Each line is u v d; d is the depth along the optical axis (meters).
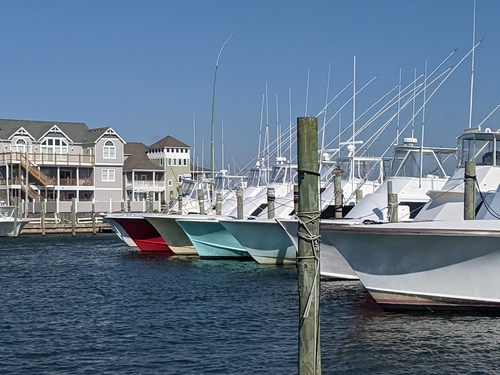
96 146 77.81
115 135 79.12
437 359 15.60
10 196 70.06
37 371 15.59
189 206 48.66
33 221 64.25
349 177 35.81
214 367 15.52
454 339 17.06
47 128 78.06
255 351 16.75
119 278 30.41
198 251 35.75
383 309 20.03
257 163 46.00
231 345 17.41
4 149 74.00
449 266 18.64
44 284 29.03
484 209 23.41
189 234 35.41
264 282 27.61
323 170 39.94
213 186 49.50
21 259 40.00
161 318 20.98
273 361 15.84
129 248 45.59
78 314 21.97
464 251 18.34
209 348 17.17
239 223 31.47
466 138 26.31
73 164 75.88
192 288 26.64
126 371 15.46
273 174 41.94
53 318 21.38
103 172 78.31
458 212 24.62
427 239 18.48
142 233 41.12
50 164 74.44
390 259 19.17
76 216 66.88
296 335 18.28
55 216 65.94
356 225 19.83
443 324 18.45
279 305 22.58
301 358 11.41
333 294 23.52
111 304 23.70
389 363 15.38
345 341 17.16
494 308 18.80
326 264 24.42
